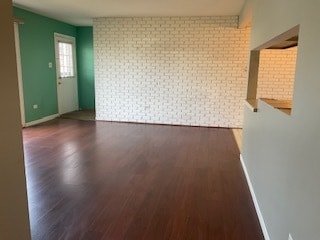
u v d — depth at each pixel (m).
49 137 4.98
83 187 3.00
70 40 7.34
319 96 1.22
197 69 5.86
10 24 1.18
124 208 2.58
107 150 4.29
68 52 7.38
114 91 6.31
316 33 1.28
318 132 1.22
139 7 4.95
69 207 2.58
